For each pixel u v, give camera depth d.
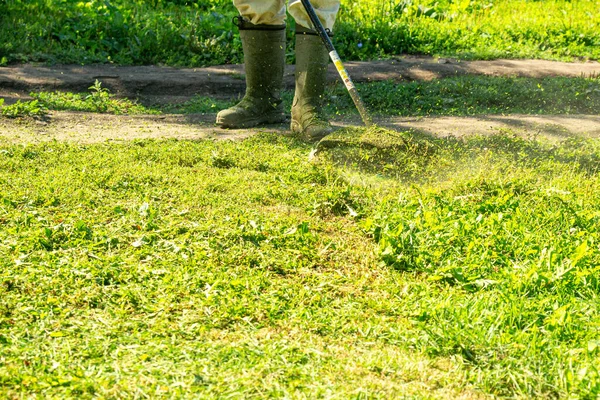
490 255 3.57
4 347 2.60
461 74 9.68
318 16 5.79
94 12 10.84
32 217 3.78
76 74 8.97
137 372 2.47
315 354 2.63
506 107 8.06
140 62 10.09
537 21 12.90
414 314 2.96
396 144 5.12
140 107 7.55
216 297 3.03
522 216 4.05
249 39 6.26
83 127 6.19
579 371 2.49
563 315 2.85
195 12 11.95
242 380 2.42
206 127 6.40
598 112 8.01
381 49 10.83
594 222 4.07
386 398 2.39
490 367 2.60
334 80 9.01
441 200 4.24
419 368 2.57
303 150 5.44
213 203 4.18
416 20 12.06
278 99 6.55
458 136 6.01
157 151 5.18
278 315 2.94
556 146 5.69
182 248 3.50
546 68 10.27
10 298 2.96
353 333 2.84
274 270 3.39
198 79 8.97
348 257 3.60
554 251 3.52
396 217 3.95
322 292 3.20
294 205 4.29
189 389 2.38
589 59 11.53
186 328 2.80
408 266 3.50
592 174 5.15
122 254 3.45
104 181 4.46
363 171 4.95
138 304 2.98
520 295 3.14
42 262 3.29
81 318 2.86
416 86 8.41
